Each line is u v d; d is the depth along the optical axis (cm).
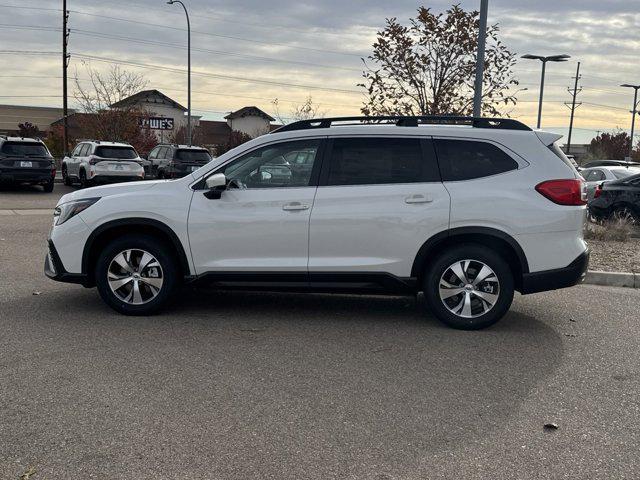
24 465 330
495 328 604
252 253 601
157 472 326
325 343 547
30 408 400
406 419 395
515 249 578
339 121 618
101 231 614
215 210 600
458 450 355
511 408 415
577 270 580
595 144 5888
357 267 590
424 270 600
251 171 609
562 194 575
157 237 624
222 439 363
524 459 346
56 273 629
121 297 620
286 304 685
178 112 7525
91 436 364
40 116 7225
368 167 597
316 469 331
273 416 395
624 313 678
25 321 596
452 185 584
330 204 588
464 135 595
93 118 4106
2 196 1947
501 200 575
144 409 402
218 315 633
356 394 434
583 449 359
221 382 451
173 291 619
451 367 492
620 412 412
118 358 497
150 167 2589
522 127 602
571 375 479
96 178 2122
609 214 1470
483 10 1162
